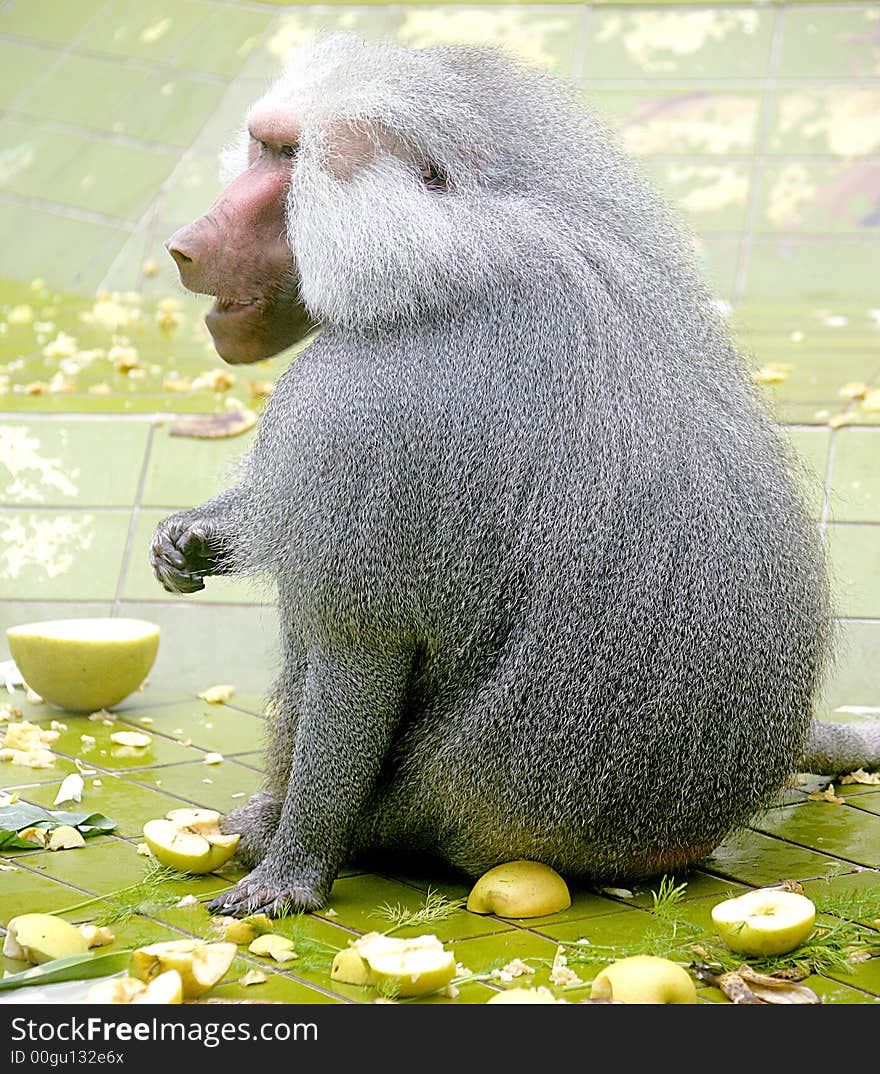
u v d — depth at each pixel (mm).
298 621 4691
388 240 4418
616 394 4570
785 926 4402
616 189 4828
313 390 4512
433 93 4586
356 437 4438
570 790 4680
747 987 4219
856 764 6285
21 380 10641
